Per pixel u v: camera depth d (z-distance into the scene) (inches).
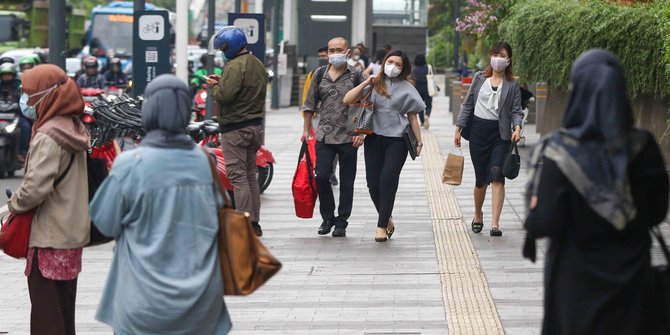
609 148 210.8
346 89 514.9
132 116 578.2
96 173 303.3
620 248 217.9
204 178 234.5
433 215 601.9
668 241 479.5
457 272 442.6
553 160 215.2
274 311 378.3
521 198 665.6
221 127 514.3
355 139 509.0
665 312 222.4
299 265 460.1
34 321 297.1
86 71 1150.3
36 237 293.4
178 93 234.5
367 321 362.9
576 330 217.8
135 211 230.8
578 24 770.2
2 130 798.5
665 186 221.0
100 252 493.4
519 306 382.0
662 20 613.6
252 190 527.8
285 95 1863.9
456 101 1320.1
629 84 721.0
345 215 530.9
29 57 884.0
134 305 227.8
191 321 229.9
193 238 231.6
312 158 551.5
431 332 347.6
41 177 285.0
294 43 2041.1
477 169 529.0
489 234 535.5
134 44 735.1
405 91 501.0
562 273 220.5
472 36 1251.8
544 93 1112.2
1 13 2020.2
